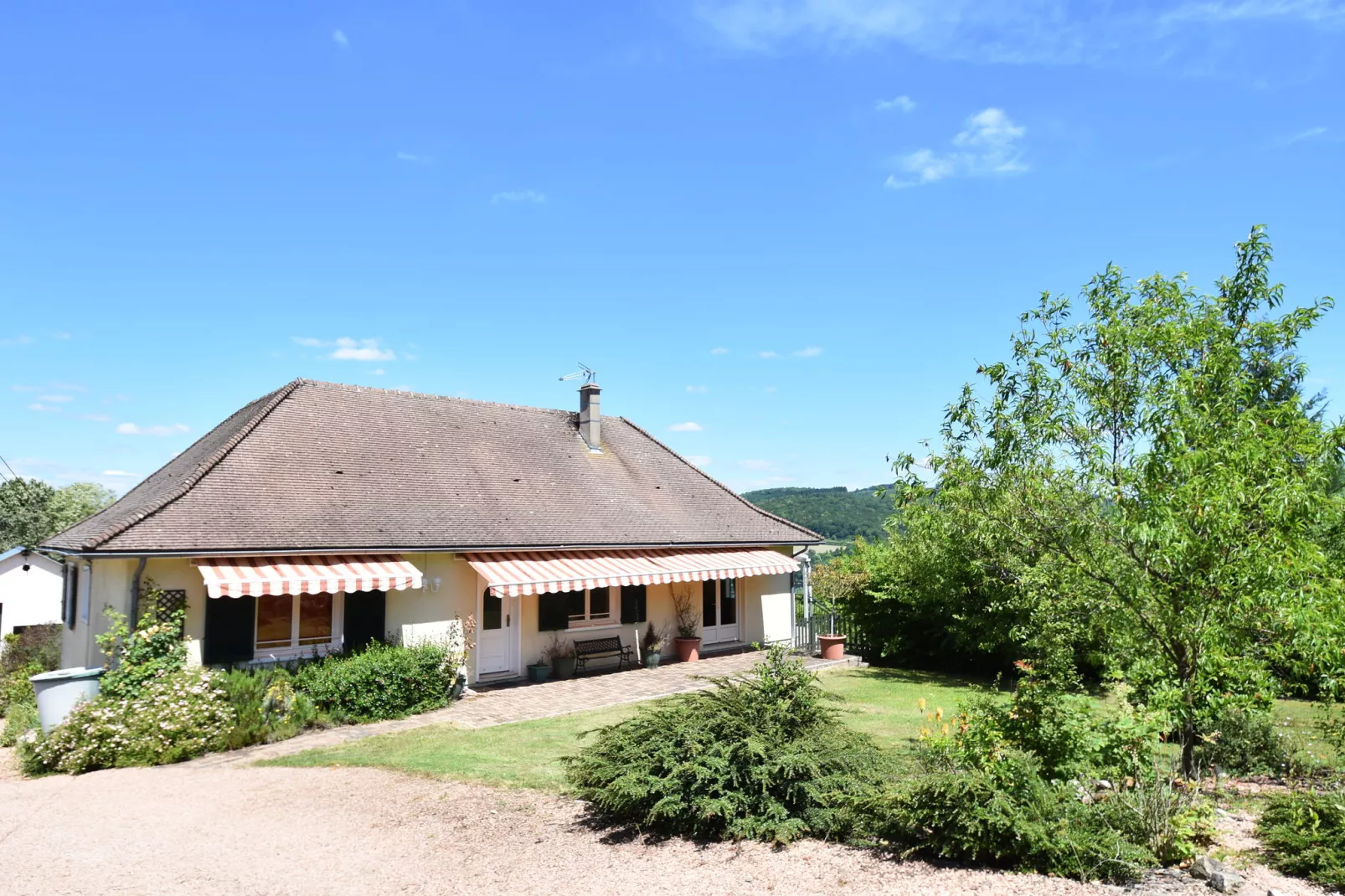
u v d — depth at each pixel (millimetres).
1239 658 10164
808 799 9578
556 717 18438
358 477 23188
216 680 17312
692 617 28609
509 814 11016
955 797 8266
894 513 14445
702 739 10039
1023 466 11281
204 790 13453
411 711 19266
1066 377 11305
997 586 22469
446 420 28359
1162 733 9555
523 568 22641
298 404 24953
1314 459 9781
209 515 19172
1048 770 8906
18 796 13750
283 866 9508
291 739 17156
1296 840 7758
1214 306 10633
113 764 15820
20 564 33312
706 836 9633
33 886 9070
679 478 33031
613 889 8227
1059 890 7371
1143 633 10984
